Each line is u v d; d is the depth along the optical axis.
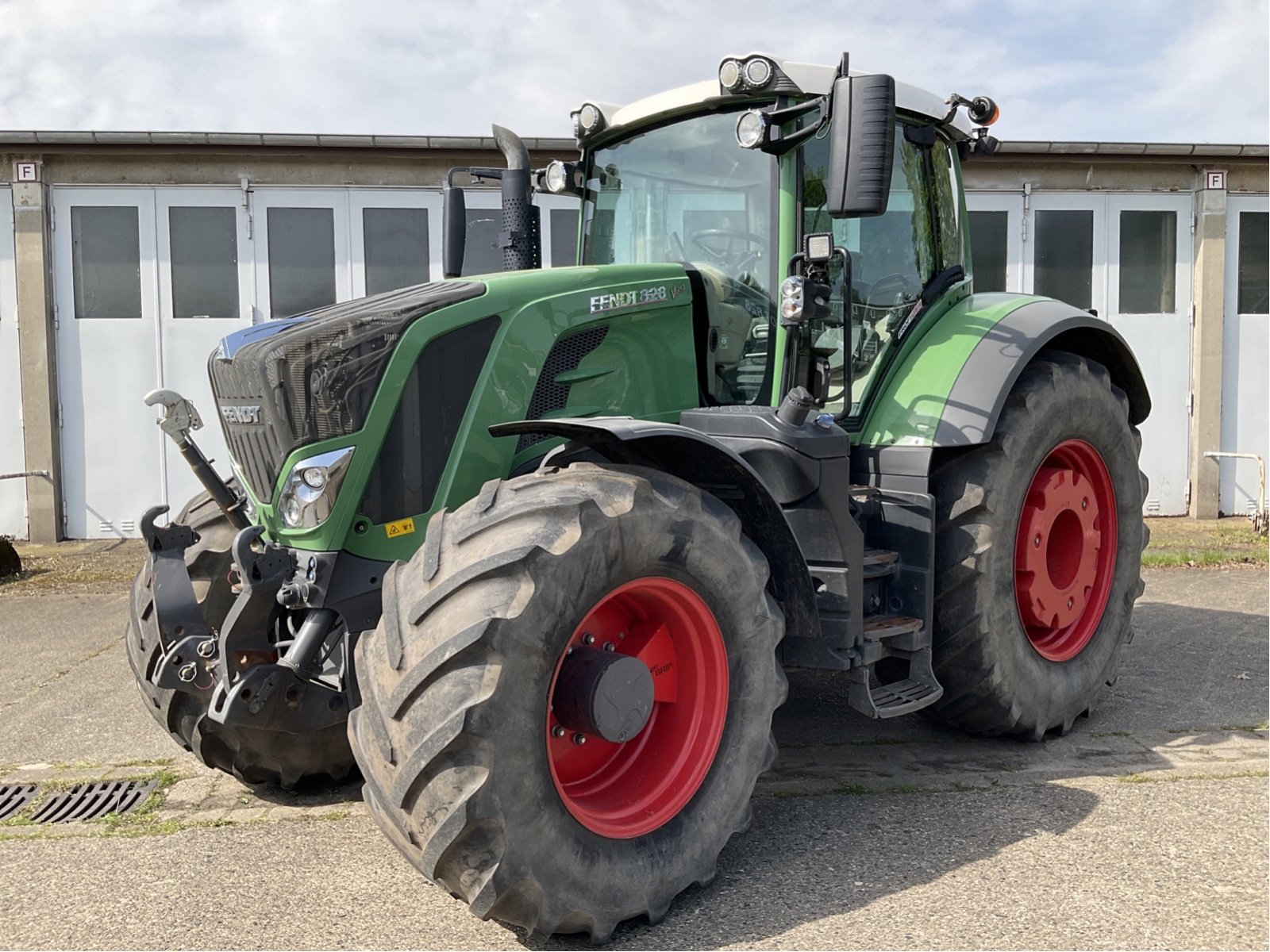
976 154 4.44
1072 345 4.47
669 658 2.79
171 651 2.86
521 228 4.16
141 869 2.90
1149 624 5.92
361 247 9.59
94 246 9.47
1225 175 10.25
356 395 2.80
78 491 9.62
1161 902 2.58
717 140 3.66
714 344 3.56
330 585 2.80
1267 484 10.73
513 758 2.28
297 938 2.48
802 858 2.90
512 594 2.32
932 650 3.69
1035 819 3.14
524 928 2.49
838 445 3.17
